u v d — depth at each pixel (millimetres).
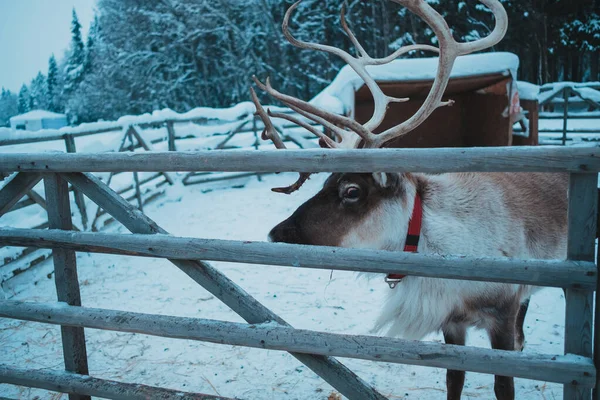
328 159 1773
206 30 27469
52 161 2105
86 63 40406
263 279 4758
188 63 29828
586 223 1578
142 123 8133
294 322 3846
